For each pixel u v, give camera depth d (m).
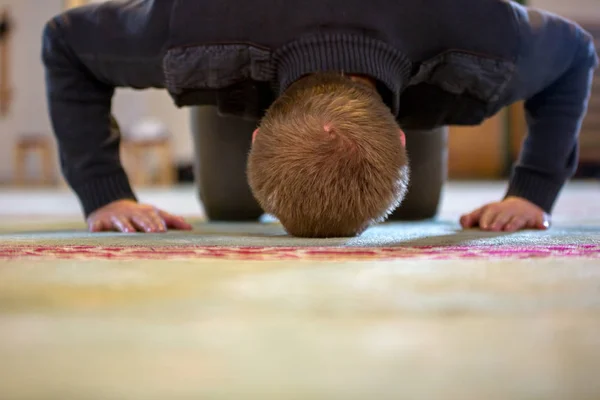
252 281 0.43
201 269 0.49
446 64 0.87
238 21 0.83
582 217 1.67
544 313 0.33
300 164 0.71
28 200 3.29
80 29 0.97
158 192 4.08
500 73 0.91
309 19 0.80
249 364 0.25
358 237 0.81
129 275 0.46
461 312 0.33
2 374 0.24
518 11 0.92
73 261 0.54
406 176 0.76
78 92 1.04
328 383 0.23
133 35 0.90
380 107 0.75
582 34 1.04
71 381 0.23
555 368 0.24
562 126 1.07
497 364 0.25
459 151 5.83
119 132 1.13
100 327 0.30
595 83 5.71
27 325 0.31
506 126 5.76
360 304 0.35
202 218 1.78
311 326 0.30
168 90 0.95
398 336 0.29
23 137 5.75
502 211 1.06
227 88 0.90
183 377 0.23
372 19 0.80
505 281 0.43
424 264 0.52
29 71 5.81
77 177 1.06
